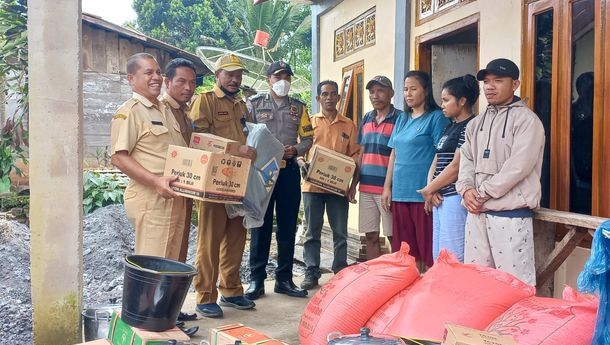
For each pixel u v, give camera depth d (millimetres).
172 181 3439
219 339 2719
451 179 3748
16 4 6074
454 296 2607
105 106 12266
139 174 3410
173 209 3535
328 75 7941
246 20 21516
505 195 3279
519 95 4230
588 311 2297
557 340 2230
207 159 3355
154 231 3510
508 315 2467
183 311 4328
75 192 3385
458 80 3910
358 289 2906
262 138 4098
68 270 3398
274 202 4754
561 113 3848
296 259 6594
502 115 3377
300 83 14703
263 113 4672
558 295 3865
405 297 2768
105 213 8008
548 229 3795
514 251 3285
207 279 4168
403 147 4387
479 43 4703
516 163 3205
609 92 3479
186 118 4023
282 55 22031
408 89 4352
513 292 2611
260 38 12156
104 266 6172
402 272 2918
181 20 24719
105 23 11836
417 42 5648
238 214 4055
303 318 3078
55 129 3338
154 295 2787
